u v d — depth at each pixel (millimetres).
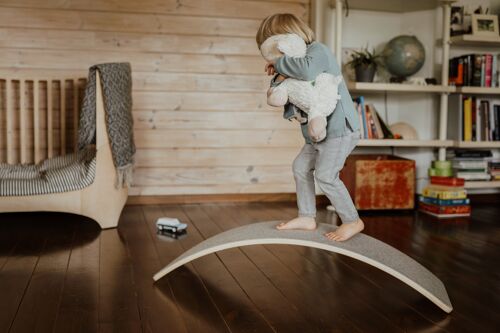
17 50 3605
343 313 1850
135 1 3748
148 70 3816
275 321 1771
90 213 3068
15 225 3184
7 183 2971
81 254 2553
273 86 2143
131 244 2746
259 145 4035
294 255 2564
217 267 2367
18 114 3676
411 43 3795
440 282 2041
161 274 2158
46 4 3619
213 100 3936
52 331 1670
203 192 3977
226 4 3887
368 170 3652
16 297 1968
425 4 3953
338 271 2324
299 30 2055
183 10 3828
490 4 4168
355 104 3768
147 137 3865
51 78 3568
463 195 3609
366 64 3715
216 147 3977
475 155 3955
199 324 1737
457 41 3889
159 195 3924
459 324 1771
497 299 2012
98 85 3018
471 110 3938
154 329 1693
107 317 1787
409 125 3994
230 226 3199
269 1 3951
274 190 4082
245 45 3941
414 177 3734
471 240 2916
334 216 3547
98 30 3707
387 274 2287
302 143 4098
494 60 3980
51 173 3021
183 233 3006
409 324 1765
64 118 3596
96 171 3059
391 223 3352
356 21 4051
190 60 3873
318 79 1985
